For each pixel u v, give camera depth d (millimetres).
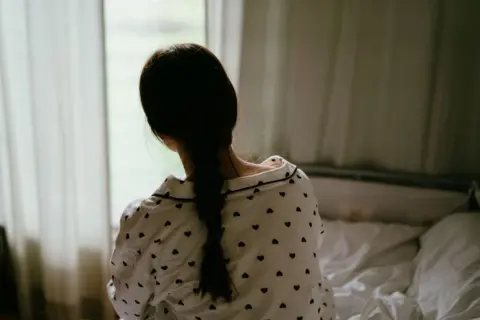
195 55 1000
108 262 2172
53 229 2123
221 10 2012
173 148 1068
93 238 2178
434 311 1610
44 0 1909
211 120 995
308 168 2225
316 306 1086
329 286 1235
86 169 2090
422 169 2217
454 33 2057
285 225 1040
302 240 1059
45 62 1965
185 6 2098
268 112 2191
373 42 2105
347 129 2189
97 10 1913
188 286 1044
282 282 1029
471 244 1797
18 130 2092
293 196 1063
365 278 1850
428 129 2174
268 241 1025
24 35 1999
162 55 1005
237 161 1073
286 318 1034
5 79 2002
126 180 2311
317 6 2070
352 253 2006
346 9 2049
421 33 2051
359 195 2205
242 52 2117
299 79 2152
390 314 1549
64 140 2020
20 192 2135
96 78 1987
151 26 2125
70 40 1967
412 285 1822
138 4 2104
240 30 2047
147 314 1178
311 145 2223
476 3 2025
